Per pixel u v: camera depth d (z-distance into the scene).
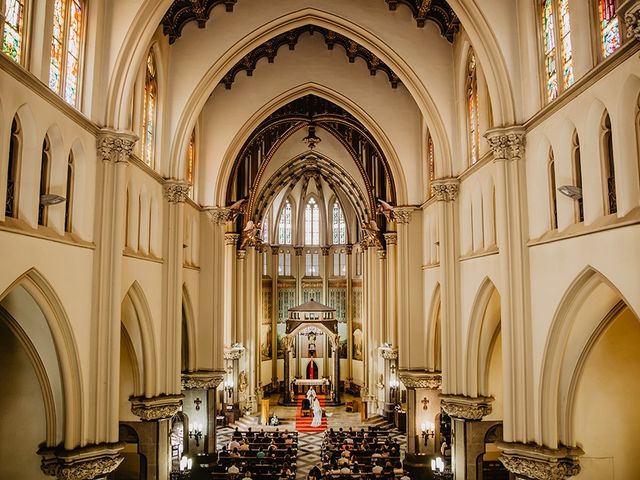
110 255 14.45
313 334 47.75
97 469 13.57
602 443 14.21
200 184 26.52
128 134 14.84
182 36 21.38
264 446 27.83
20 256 10.73
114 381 14.11
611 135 11.09
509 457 14.10
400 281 26.70
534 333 14.12
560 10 13.44
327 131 35.34
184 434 25.41
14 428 14.12
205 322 26.16
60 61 13.27
